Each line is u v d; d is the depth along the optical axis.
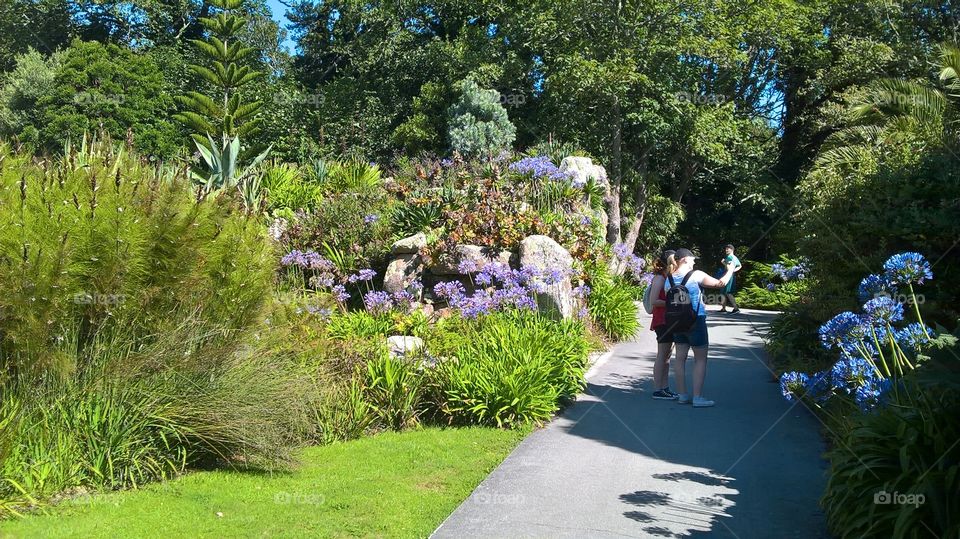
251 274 6.73
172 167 8.41
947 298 7.49
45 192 5.91
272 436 5.96
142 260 5.97
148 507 5.03
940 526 3.99
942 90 15.11
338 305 10.46
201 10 34.75
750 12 25.23
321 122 28.14
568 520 5.00
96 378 5.54
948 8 24.33
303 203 16.23
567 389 8.30
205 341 6.20
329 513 5.07
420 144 26.64
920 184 7.93
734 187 32.28
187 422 5.73
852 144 14.99
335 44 34.81
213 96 29.05
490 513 5.11
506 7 27.69
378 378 7.51
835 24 27.59
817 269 8.54
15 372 5.36
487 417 7.55
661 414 7.80
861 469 4.40
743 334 13.74
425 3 31.34
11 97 28.06
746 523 4.97
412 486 5.68
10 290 5.23
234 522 4.83
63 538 4.40
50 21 34.56
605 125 26.19
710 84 28.19
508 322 8.91
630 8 24.72
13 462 4.98
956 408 4.33
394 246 12.21
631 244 26.88
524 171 14.19
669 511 5.18
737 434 7.03
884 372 5.79
